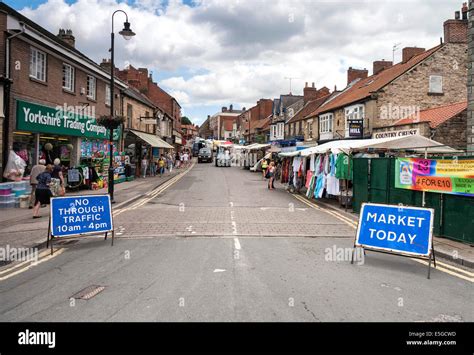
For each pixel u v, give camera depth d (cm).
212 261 646
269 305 454
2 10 1220
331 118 2898
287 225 1003
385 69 2952
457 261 674
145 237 850
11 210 1192
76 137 1762
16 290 512
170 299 471
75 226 743
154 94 4888
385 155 1554
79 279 556
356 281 553
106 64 2802
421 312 443
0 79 1209
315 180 1562
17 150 1350
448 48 2248
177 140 5338
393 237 648
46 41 1410
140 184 2145
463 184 793
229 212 1219
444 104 2242
